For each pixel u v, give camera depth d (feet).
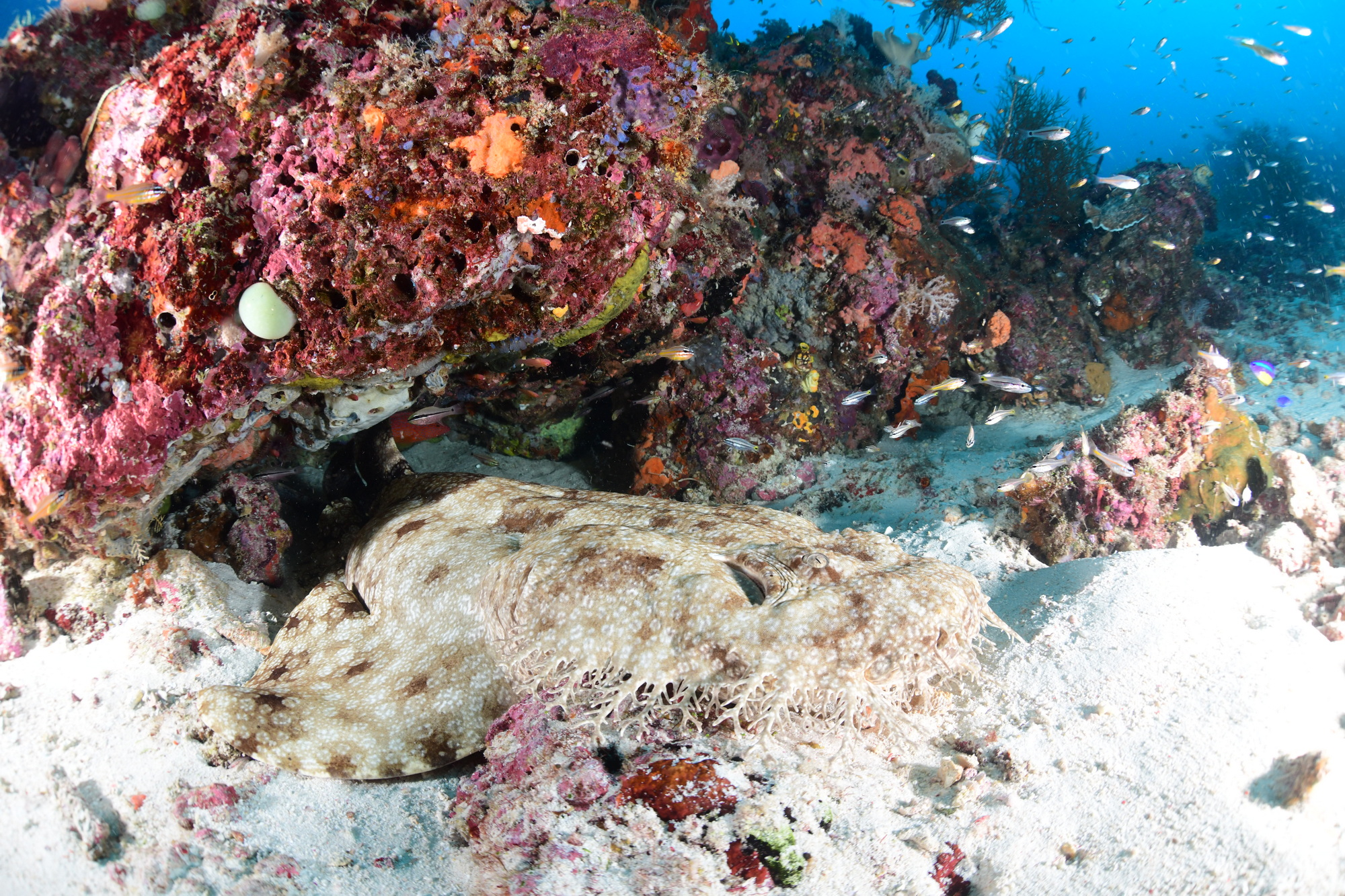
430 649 2.01
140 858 1.58
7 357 1.88
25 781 1.73
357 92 1.83
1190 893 1.42
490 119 1.89
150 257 1.87
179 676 2.03
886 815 1.64
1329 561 2.63
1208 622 1.95
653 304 2.69
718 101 2.24
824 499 3.23
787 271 3.61
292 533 2.63
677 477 3.17
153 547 2.28
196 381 1.94
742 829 1.55
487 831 1.58
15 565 2.12
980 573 2.59
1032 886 1.49
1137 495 2.68
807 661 1.69
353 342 1.95
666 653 1.74
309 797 1.75
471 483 2.50
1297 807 1.48
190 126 1.84
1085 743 1.72
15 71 1.91
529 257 2.03
